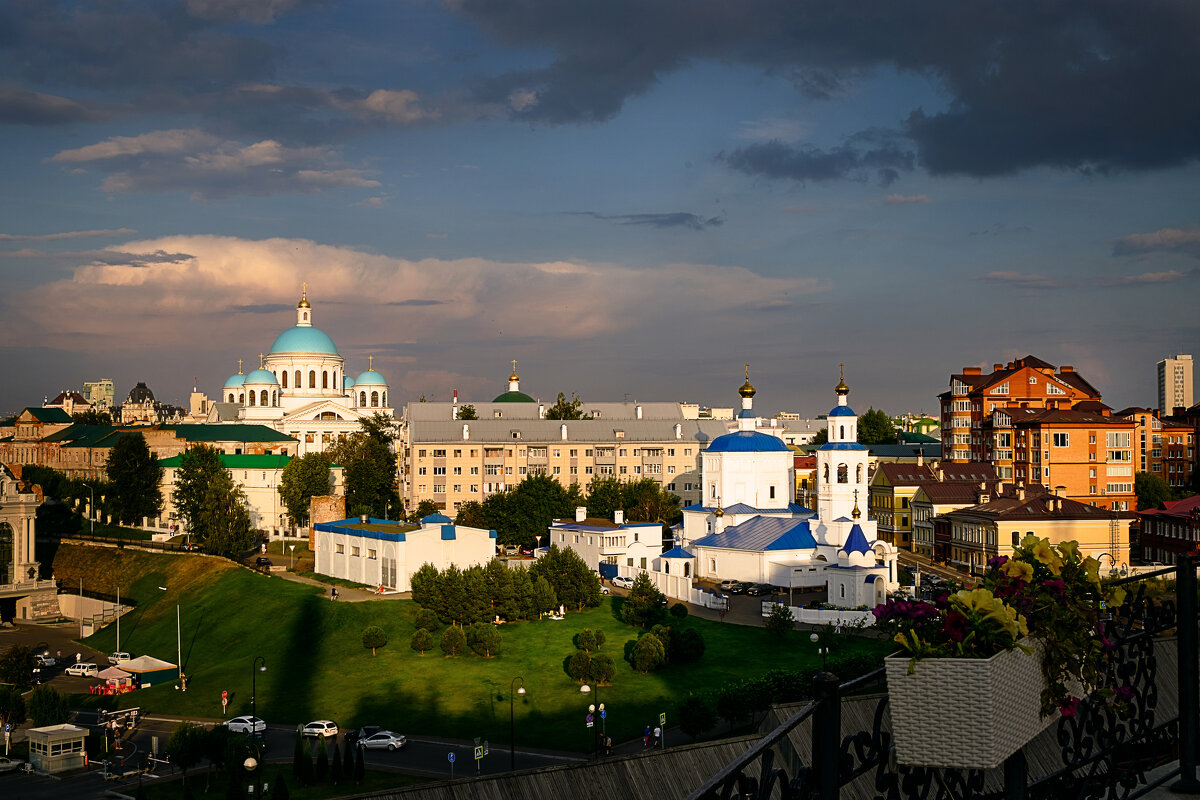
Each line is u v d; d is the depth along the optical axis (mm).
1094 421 193625
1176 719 19609
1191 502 159500
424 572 133750
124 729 105625
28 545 172125
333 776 85500
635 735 96438
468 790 45031
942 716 13883
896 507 190500
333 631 131750
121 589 171875
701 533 173750
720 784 11797
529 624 133625
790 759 39219
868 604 133375
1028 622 15398
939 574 160875
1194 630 18656
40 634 160250
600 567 169500
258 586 152875
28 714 107562
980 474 192875
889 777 14375
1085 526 156375
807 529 154625
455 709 105375
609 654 119500
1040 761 20312
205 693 118375
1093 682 15922
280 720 107062
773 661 114688
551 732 98188
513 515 189375
